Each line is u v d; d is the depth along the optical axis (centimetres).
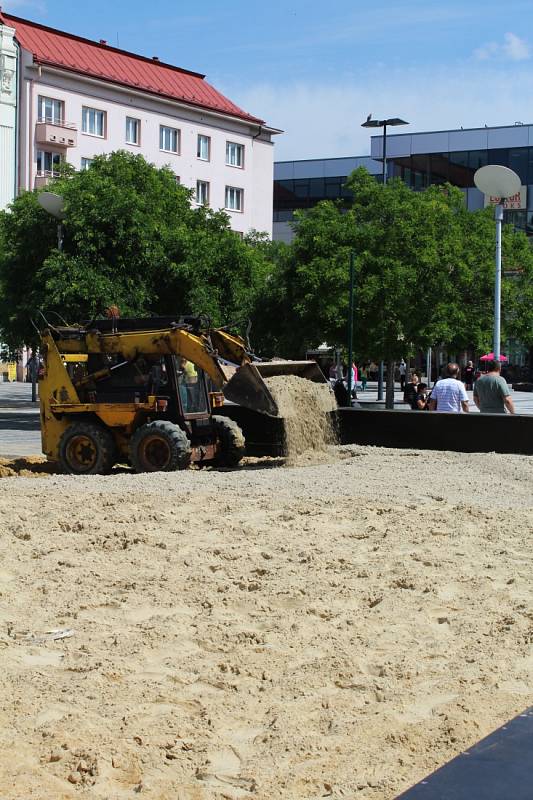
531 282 3903
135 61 6869
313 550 887
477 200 7081
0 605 705
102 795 407
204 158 7131
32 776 419
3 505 1095
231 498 1162
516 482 1345
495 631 646
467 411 1830
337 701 513
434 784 287
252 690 535
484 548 907
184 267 3269
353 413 1780
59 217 3206
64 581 774
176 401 1656
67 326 1780
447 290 3494
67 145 6219
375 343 3425
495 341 2620
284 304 3616
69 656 592
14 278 3356
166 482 1317
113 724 481
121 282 3228
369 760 436
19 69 6075
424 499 1167
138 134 6694
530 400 4856
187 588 754
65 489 1241
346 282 3359
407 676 558
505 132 6975
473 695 519
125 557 856
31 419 3397
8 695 520
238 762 443
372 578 791
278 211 8506
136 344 1669
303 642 624
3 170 6034
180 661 583
